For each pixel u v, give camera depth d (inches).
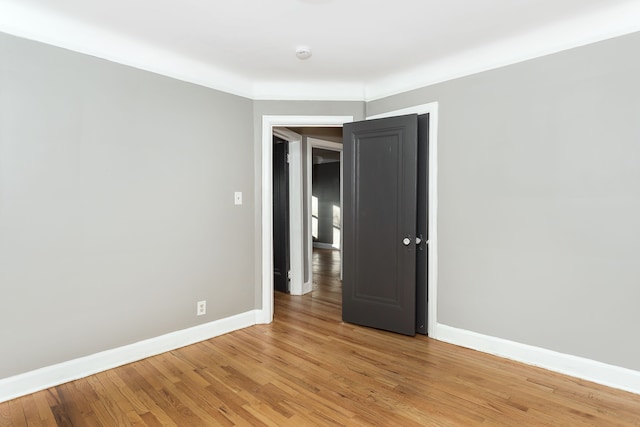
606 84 88.0
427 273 122.2
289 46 105.2
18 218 84.0
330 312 148.6
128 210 101.6
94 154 95.2
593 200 90.2
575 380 91.6
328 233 357.7
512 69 102.2
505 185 104.0
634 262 85.1
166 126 109.2
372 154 127.7
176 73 111.2
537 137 98.3
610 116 87.7
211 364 101.3
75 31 91.6
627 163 85.7
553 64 95.4
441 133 116.8
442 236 117.4
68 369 91.4
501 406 80.4
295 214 176.4
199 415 77.2
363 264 130.8
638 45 83.9
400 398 83.7
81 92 93.0
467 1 82.6
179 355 107.3
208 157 119.3
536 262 99.0
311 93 134.3
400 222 122.3
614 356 88.0
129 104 101.4
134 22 91.4
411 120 119.0
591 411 78.2
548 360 97.5
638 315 84.8
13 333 83.7
